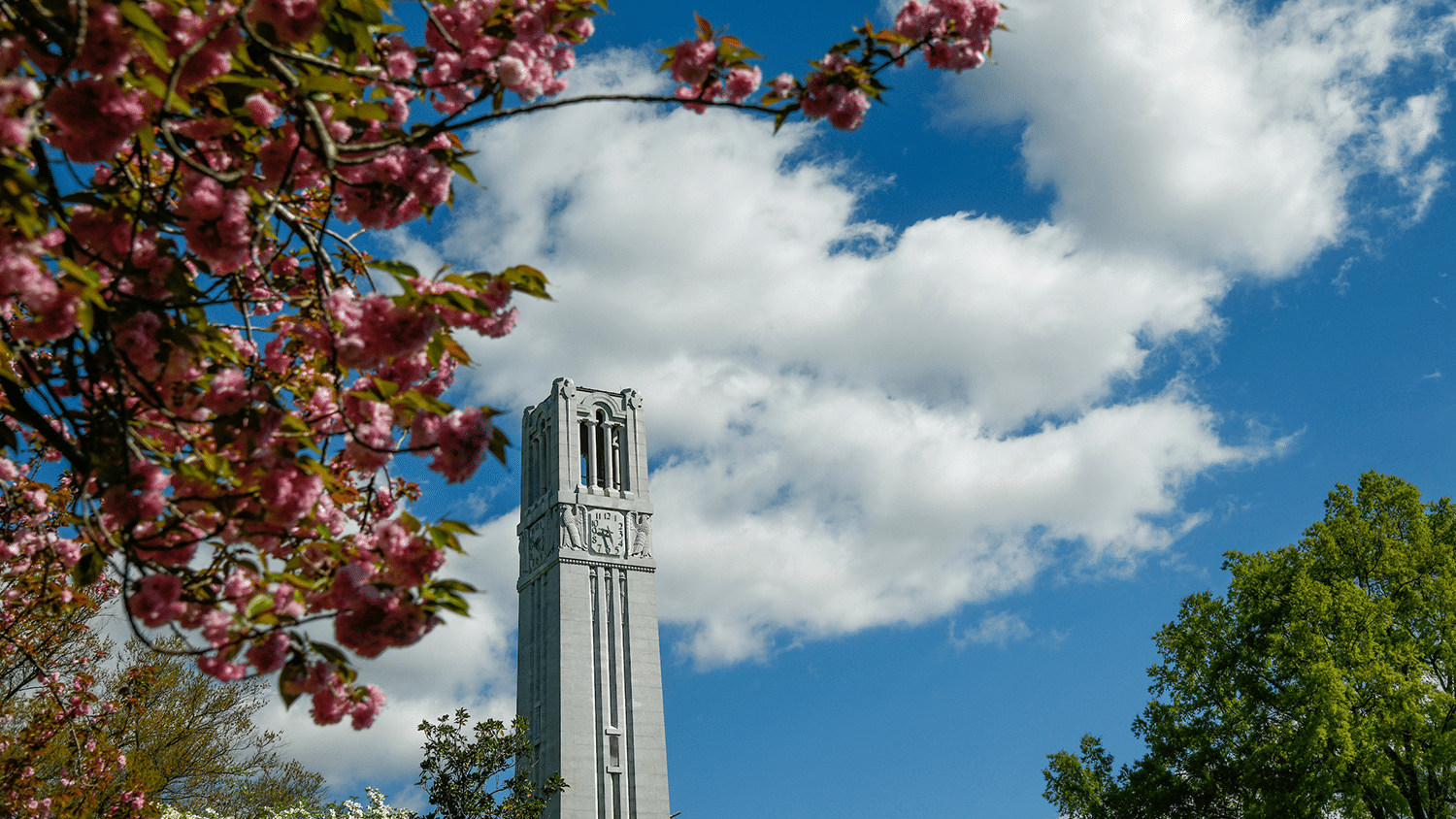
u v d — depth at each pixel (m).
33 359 7.26
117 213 6.86
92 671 18.88
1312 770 36.94
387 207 7.43
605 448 103.06
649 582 98.19
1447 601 39.84
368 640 6.64
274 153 7.07
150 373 6.91
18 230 6.09
